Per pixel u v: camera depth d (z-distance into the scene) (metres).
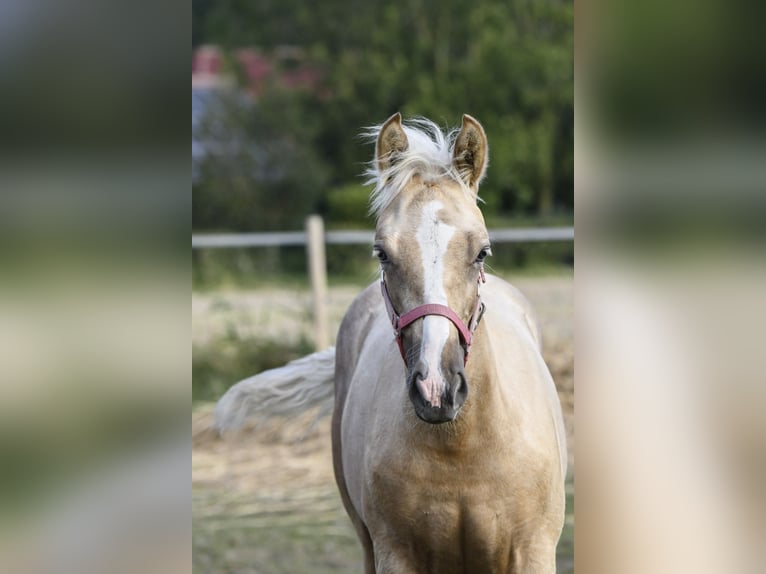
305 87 32.56
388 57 33.59
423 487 4.45
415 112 31.78
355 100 32.34
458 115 32.03
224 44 34.78
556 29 33.97
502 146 30.61
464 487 4.42
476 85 32.06
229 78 33.00
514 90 32.16
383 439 4.65
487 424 4.34
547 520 4.72
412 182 4.32
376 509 4.73
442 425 4.27
